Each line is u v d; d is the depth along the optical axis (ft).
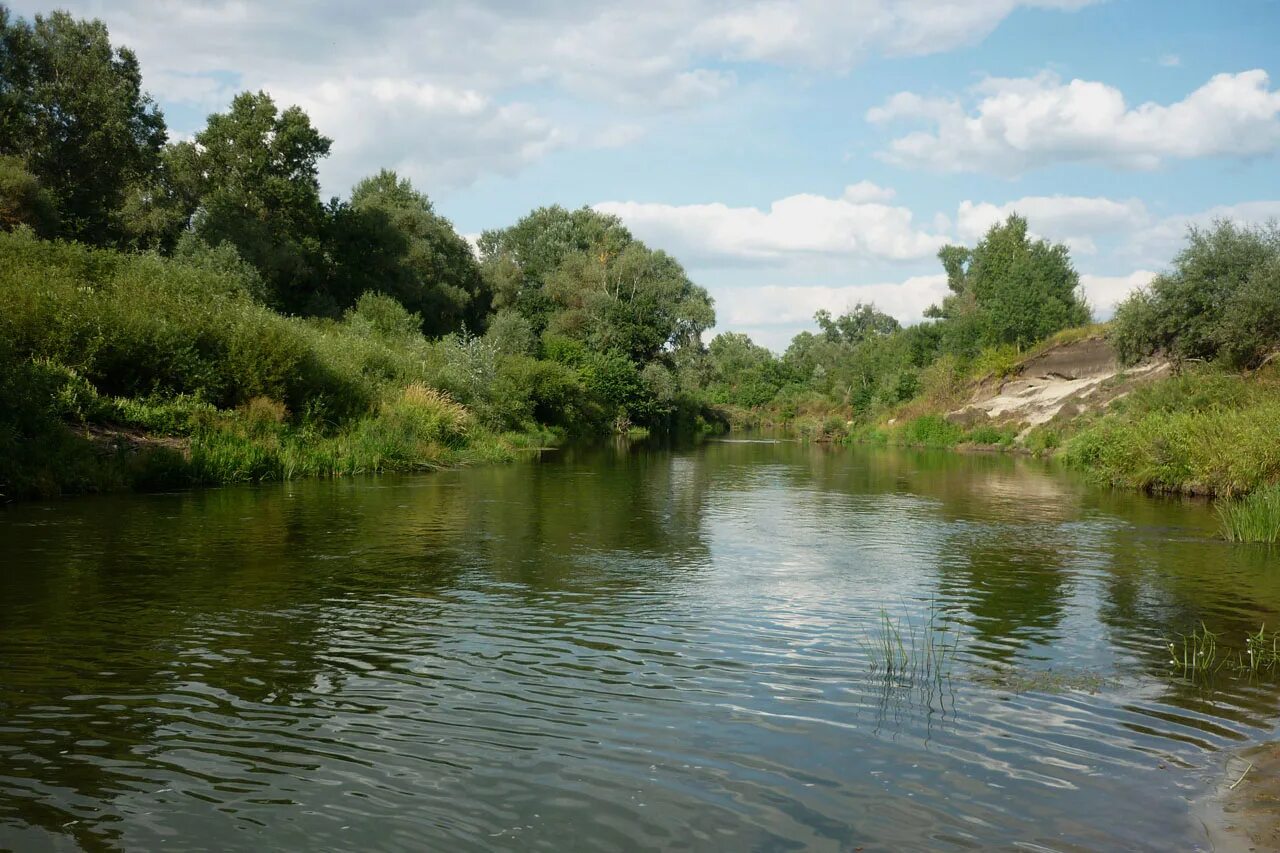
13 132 138.21
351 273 189.16
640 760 18.43
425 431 101.76
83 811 15.89
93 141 144.87
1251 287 102.47
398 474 85.66
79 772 17.48
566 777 17.57
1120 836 15.43
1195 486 74.69
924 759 18.63
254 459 73.87
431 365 133.28
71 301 74.95
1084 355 172.65
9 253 91.30
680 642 27.43
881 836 15.34
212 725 20.06
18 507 53.83
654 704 21.79
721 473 97.91
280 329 91.09
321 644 26.58
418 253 213.25
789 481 87.86
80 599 31.55
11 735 19.21
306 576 36.29
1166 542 48.37
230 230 155.43
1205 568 40.52
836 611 31.78
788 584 36.37
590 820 15.83
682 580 36.99
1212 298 111.24
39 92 141.28
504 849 14.80
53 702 21.27
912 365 256.52
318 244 179.52
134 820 15.61
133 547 41.83
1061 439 142.31
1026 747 19.35
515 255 303.27
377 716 20.75
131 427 71.82
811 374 380.17
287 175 173.06
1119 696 22.76
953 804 16.58
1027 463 122.52
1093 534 51.44
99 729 19.69
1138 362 126.93
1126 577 38.37
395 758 18.40
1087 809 16.44
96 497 59.52
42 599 31.45
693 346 317.22
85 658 24.72
